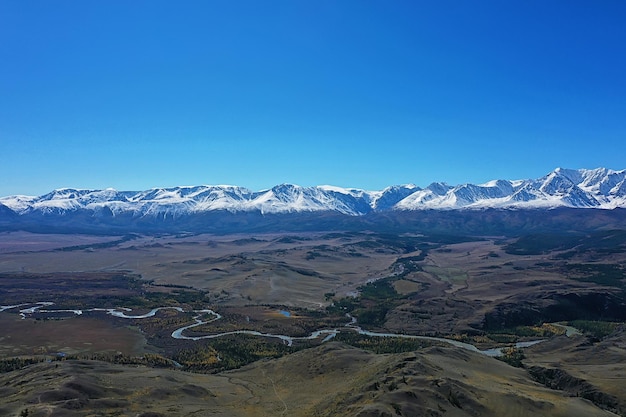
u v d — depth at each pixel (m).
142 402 101.12
